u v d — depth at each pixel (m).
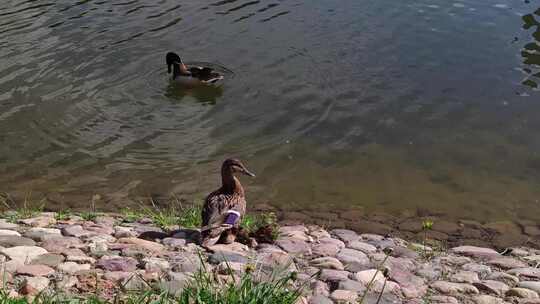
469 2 20.38
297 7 20.12
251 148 13.47
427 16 19.39
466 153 13.22
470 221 10.91
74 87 15.90
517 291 7.07
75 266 6.61
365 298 6.46
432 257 8.72
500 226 10.77
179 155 13.22
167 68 16.92
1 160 12.90
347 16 19.44
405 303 6.53
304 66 16.72
